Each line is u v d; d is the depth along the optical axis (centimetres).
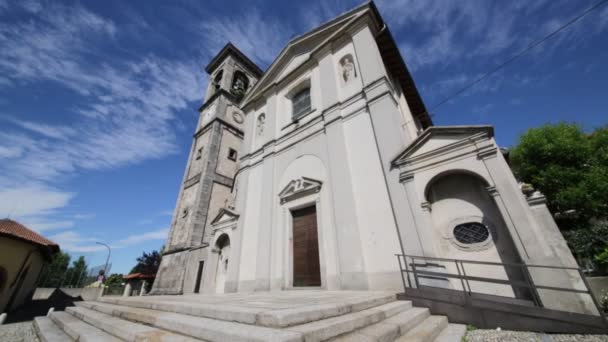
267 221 898
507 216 464
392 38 977
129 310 419
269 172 1010
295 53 1252
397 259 570
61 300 1973
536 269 409
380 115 739
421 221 553
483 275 484
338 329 246
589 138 987
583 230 691
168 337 257
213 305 316
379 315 335
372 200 668
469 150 552
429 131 610
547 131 1035
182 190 1952
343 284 621
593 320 321
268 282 787
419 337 292
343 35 1012
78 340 372
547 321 345
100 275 2298
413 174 607
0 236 1119
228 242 1123
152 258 2769
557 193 880
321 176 821
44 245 1298
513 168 1082
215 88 2517
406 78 1121
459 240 530
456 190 571
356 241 640
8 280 1123
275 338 181
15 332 650
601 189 786
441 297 432
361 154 749
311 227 793
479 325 385
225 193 1839
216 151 1920
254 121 1295
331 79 959
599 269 617
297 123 1023
